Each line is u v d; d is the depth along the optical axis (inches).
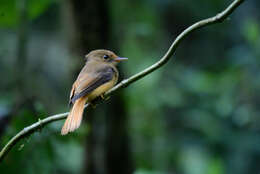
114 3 498.3
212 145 540.4
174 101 541.3
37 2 412.5
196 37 653.3
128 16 539.5
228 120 551.2
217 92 557.9
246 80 539.5
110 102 378.0
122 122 386.0
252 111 527.2
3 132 320.2
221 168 510.9
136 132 508.1
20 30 401.4
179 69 589.3
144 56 524.1
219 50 649.6
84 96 273.9
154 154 514.3
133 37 522.3
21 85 398.6
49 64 593.3
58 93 573.3
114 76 297.1
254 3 647.8
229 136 541.0
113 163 386.3
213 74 587.8
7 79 494.9
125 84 220.7
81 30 371.9
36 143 307.6
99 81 283.9
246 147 530.6
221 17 196.7
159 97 534.3
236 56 565.3
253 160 529.0
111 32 383.2
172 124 554.6
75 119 228.8
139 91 512.4
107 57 322.7
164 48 599.2
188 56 649.6
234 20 645.9
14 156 304.2
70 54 378.9
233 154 534.3
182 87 563.5
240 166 527.2
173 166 522.6
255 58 546.0
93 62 309.6
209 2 633.6
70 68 378.3
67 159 374.0
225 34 648.4
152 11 581.6
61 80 583.5
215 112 554.9
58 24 620.1
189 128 551.8
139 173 376.5
